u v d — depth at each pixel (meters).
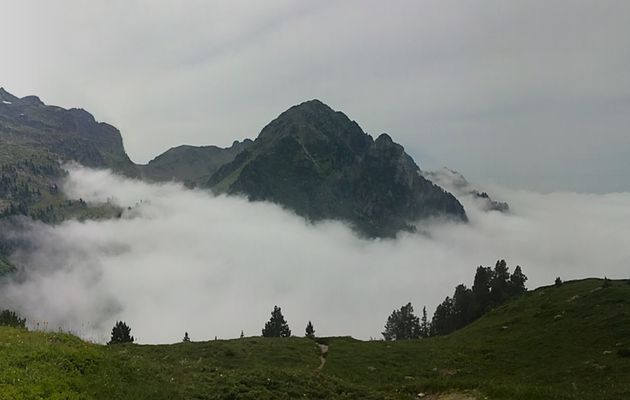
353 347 85.12
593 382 54.91
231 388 32.19
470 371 70.38
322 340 96.31
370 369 70.00
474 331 97.56
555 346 74.44
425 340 98.31
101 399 25.03
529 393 35.47
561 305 93.88
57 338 35.34
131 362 33.12
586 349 69.88
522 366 69.88
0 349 28.58
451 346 86.25
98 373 28.34
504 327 92.88
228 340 89.19
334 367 70.81
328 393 34.38
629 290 90.38
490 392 36.03
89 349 32.88
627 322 74.88
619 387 49.16
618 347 66.69
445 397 36.47
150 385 29.80
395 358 76.94
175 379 32.66
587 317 82.56
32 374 25.03
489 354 77.88
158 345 80.38
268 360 72.94
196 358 71.44
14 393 22.31
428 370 70.50
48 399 22.77
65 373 26.48
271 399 31.56
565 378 59.12
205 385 32.50
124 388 27.64
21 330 35.97
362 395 35.31
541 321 89.06
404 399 35.53
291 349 81.75
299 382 35.50
